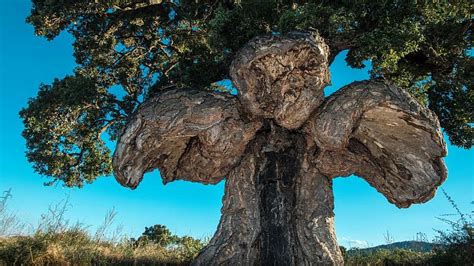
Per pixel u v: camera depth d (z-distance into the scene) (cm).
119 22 1223
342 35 848
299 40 711
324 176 854
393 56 790
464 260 1022
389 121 795
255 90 760
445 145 791
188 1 1103
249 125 813
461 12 902
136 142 782
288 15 764
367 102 769
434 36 1037
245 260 797
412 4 798
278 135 831
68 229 1025
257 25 805
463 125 1134
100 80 1280
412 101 777
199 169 859
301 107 766
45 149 1266
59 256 868
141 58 1302
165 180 887
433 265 1090
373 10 816
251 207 824
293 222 814
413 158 820
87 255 917
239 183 838
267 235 805
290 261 788
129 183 815
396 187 859
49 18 1155
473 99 1046
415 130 792
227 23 816
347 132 775
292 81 748
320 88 768
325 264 783
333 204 847
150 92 1179
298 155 840
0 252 844
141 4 1179
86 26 1229
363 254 1267
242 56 734
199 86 1036
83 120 1281
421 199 845
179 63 1096
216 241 816
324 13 784
